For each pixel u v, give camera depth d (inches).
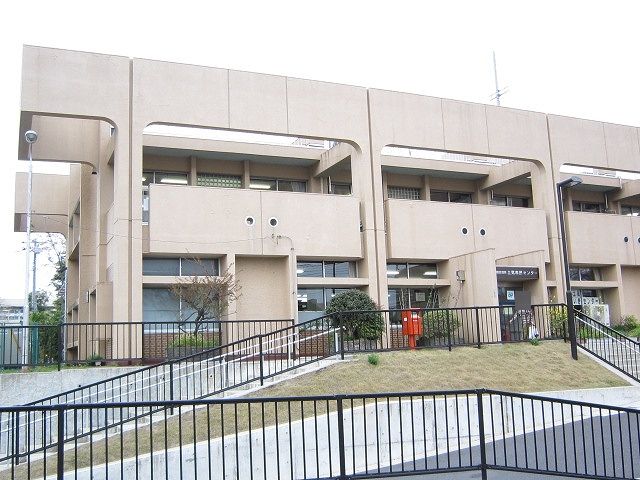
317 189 1036.5
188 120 809.5
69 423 549.0
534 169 1066.7
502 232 1012.5
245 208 834.8
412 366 601.3
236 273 841.5
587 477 349.1
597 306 1045.2
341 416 318.3
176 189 801.6
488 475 377.1
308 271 909.8
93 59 773.9
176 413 502.3
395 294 983.6
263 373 584.7
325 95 896.3
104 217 869.2
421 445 457.4
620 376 640.4
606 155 1119.0
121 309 742.5
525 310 791.7
